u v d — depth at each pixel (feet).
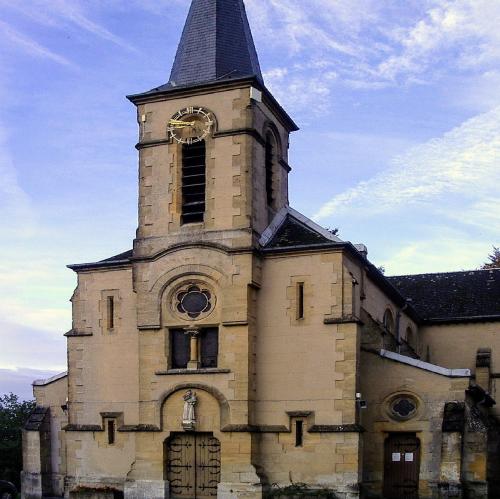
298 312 107.86
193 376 107.65
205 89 115.14
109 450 113.50
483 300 158.40
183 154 116.06
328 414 103.86
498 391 146.41
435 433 107.04
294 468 103.91
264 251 110.11
